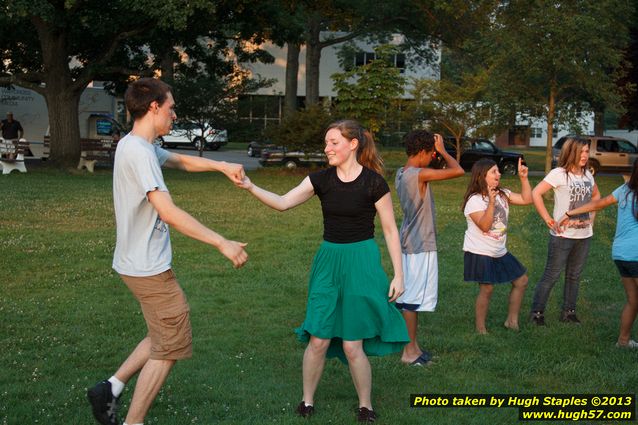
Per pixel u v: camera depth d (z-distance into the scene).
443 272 9.27
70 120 24.55
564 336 6.35
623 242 5.94
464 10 29.59
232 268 9.21
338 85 23.23
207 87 29.27
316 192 4.55
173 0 20.30
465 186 22.97
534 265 9.91
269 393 4.87
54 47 24.03
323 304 4.41
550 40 21.06
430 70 47.88
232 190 19.19
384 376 5.31
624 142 31.34
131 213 3.91
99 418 4.03
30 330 6.31
